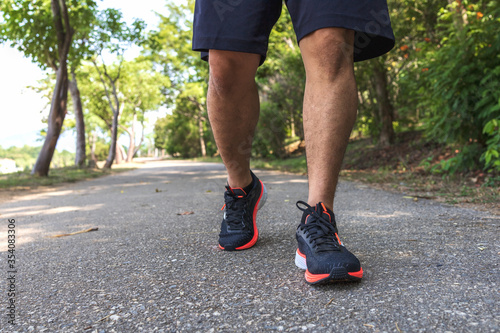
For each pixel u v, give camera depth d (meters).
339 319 0.92
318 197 1.30
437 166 4.81
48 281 1.35
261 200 1.74
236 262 1.46
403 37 7.55
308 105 1.30
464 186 3.44
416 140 8.16
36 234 2.42
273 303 1.04
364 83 9.12
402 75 5.83
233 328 0.91
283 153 14.47
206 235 2.01
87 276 1.39
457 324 0.86
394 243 1.63
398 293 1.05
